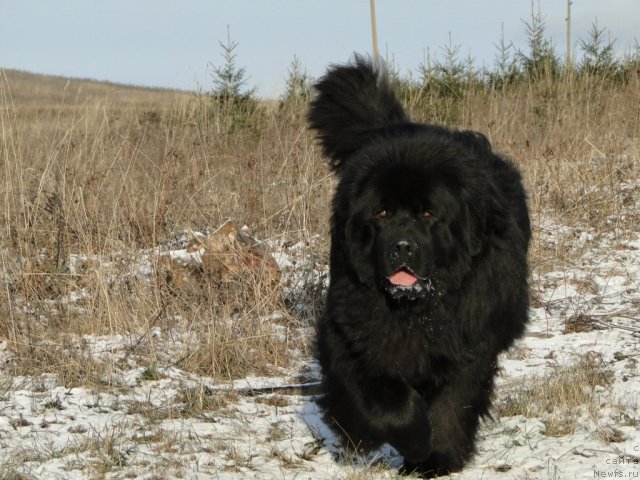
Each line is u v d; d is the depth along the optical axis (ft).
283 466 17.44
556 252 33.68
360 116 23.08
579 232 36.60
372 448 16.87
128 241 29.40
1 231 29.22
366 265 16.79
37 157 33.09
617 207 38.75
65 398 21.27
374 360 16.62
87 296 26.99
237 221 32.91
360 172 17.06
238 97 48.16
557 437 18.37
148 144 39.55
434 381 17.25
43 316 26.66
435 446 17.29
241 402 21.58
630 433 17.99
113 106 41.96
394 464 18.04
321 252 31.12
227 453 18.03
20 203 29.63
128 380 22.81
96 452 17.60
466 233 16.92
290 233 32.94
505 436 18.78
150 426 19.52
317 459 18.02
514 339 19.39
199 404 20.98
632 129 49.93
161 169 32.04
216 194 34.06
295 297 28.43
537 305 28.99
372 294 16.76
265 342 25.20
